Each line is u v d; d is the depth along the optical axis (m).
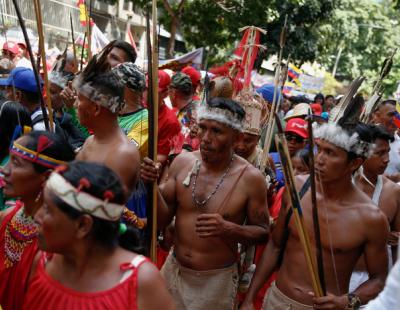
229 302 3.11
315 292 2.49
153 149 2.75
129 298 1.69
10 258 2.17
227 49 18.08
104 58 2.67
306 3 16.62
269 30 15.95
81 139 4.13
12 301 2.18
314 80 19.00
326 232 2.65
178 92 5.11
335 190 2.67
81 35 7.05
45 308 1.76
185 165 3.20
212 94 3.87
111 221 1.71
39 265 1.88
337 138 2.57
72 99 3.83
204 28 15.40
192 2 14.86
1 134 3.10
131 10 18.64
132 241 1.93
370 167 3.53
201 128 3.04
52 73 4.09
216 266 3.06
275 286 2.86
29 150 2.10
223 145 3.00
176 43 21.41
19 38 5.40
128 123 3.41
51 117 3.02
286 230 2.83
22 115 3.16
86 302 1.70
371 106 3.51
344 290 2.68
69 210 1.63
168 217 3.15
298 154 4.25
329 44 20.92
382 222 2.62
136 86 3.39
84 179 1.63
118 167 2.62
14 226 2.17
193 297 3.06
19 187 2.11
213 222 2.89
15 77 3.83
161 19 15.20
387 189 3.57
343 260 2.65
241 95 3.89
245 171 3.09
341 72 33.91
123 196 1.72
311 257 2.48
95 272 1.73
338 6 20.00
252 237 3.01
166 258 3.56
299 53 17.45
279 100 3.64
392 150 5.20
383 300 1.62
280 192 3.84
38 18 2.92
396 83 29.64
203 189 3.09
